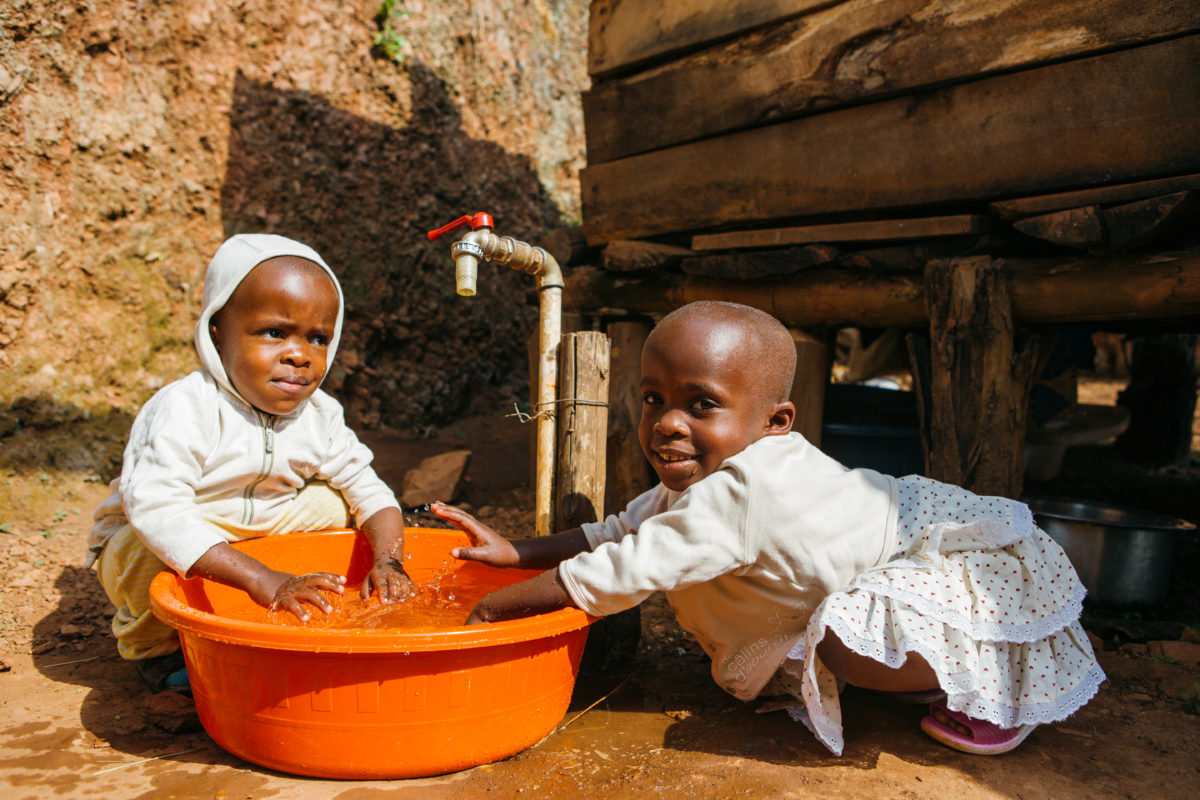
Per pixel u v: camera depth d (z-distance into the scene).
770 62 3.15
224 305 2.17
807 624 1.95
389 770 1.78
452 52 5.68
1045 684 1.91
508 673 1.80
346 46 5.16
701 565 1.85
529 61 6.17
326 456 2.43
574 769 1.88
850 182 3.00
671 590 2.10
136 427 2.17
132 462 2.10
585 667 2.48
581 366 2.45
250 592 1.93
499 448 5.07
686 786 1.80
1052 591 1.94
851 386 4.60
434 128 5.53
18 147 3.87
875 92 2.90
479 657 1.75
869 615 1.84
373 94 5.28
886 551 1.94
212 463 2.19
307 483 2.48
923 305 2.95
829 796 1.77
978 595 1.89
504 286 5.89
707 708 2.23
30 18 3.90
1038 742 2.03
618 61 3.63
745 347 1.90
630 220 3.65
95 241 4.16
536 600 1.94
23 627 2.66
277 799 1.72
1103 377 10.21
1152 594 2.88
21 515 3.45
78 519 3.53
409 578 2.34
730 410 1.90
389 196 5.30
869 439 3.71
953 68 2.73
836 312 3.20
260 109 4.80
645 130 3.58
